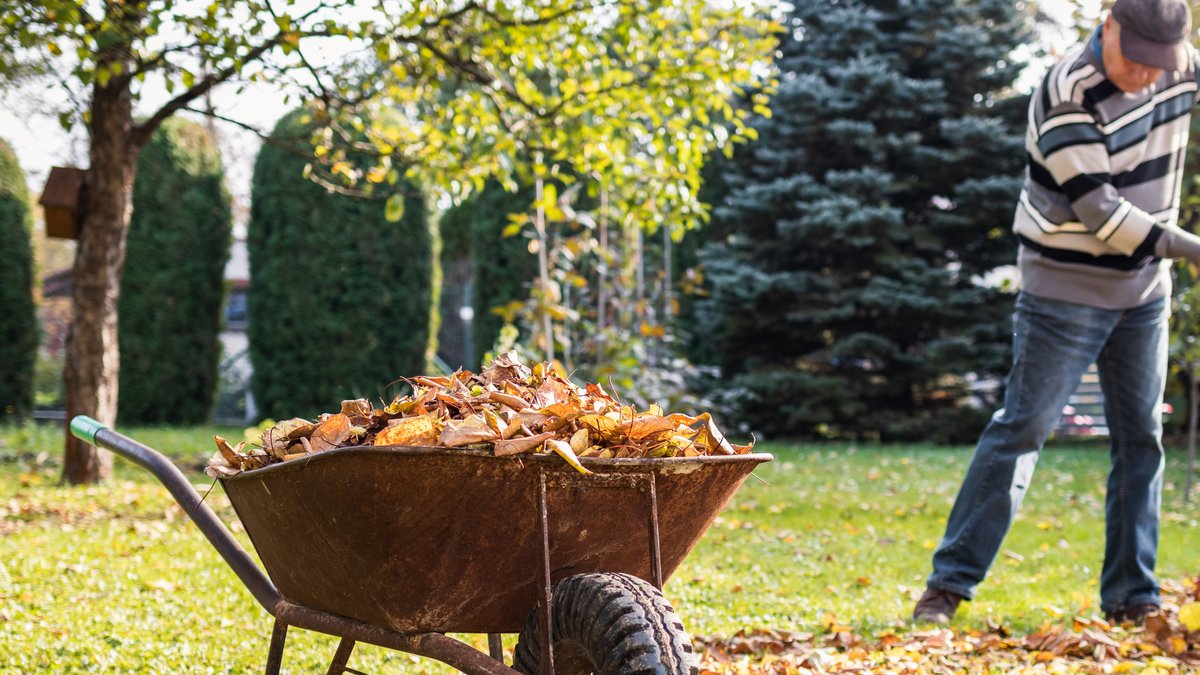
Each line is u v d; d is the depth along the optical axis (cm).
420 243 1505
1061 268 405
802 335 1451
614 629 195
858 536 692
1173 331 863
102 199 791
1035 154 409
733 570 559
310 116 871
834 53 1488
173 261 1464
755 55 783
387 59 694
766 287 1388
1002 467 416
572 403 231
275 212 1468
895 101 1433
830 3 1511
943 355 1378
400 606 219
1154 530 416
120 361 1452
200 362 1493
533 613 223
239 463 239
